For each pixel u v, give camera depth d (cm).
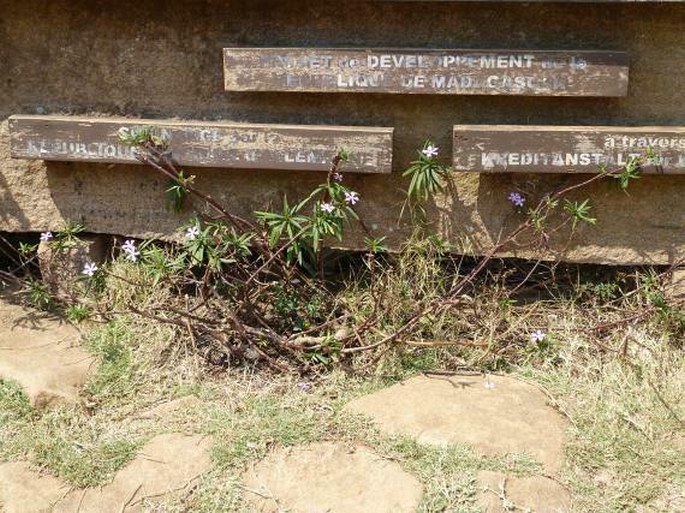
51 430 138
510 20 149
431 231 159
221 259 149
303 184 159
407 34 151
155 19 155
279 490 125
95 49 158
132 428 138
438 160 156
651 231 156
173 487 126
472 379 146
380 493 124
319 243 157
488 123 153
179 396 144
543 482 125
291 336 151
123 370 149
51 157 159
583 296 162
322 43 153
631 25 148
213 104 158
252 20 153
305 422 136
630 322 154
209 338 154
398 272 159
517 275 164
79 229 164
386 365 148
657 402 141
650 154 146
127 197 164
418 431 133
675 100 151
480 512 121
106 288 163
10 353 152
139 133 150
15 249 167
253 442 132
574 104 152
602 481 127
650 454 131
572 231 157
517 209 156
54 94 161
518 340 156
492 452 129
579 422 137
